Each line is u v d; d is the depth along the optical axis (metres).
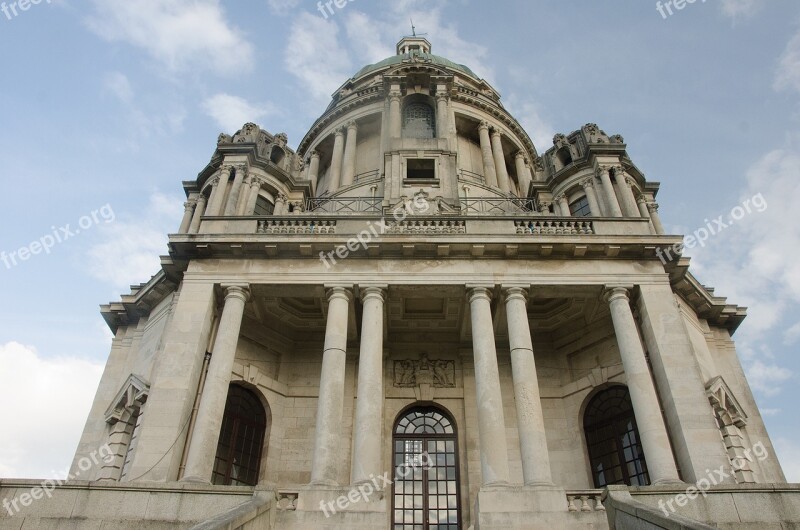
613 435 26.64
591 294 25.88
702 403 21.98
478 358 23.25
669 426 22.38
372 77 50.50
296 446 27.05
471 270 25.55
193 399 22.98
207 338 24.58
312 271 25.53
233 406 26.98
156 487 18.64
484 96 46.91
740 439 26.03
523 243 25.47
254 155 35.00
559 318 29.23
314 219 27.31
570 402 27.95
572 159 37.22
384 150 39.94
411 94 42.97
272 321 29.28
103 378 30.03
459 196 36.25
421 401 28.16
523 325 24.23
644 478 24.94
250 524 15.97
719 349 30.20
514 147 47.19
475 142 46.25
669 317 24.30
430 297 26.08
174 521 17.97
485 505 19.36
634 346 23.41
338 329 24.05
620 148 34.84
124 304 31.83
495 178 41.84
